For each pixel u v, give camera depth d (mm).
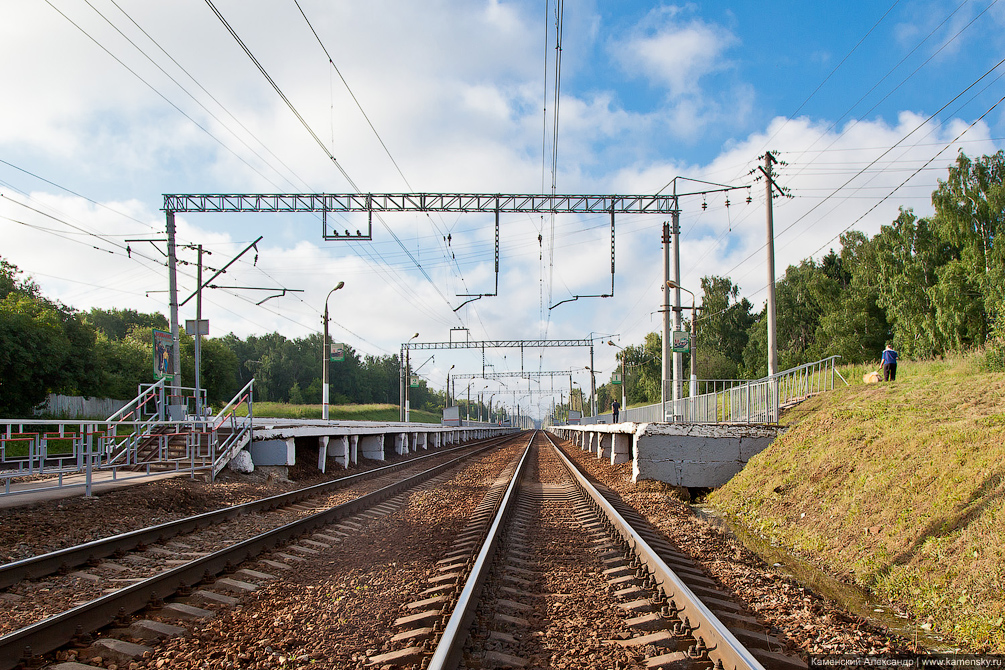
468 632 5348
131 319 90625
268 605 6434
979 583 6590
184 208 25984
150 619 5965
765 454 15414
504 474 23109
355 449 27641
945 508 8258
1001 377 13992
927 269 44438
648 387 88812
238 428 19703
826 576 8508
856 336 52938
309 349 118875
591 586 7125
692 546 9492
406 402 57031
